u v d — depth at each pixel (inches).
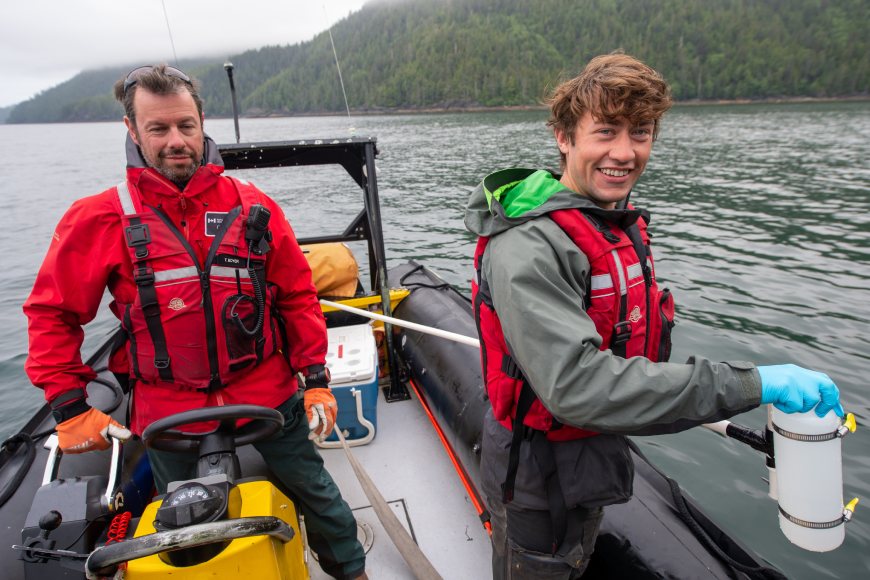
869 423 157.2
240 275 56.9
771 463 45.7
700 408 36.9
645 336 46.3
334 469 104.2
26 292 313.3
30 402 197.5
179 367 56.0
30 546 53.1
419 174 711.7
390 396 125.0
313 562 82.3
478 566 82.5
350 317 124.7
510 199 45.8
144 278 53.6
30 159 1341.0
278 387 62.9
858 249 326.3
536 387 39.2
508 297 40.0
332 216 451.8
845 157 764.0
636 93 40.6
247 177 714.8
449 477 100.9
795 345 205.3
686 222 411.5
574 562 49.8
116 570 42.4
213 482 45.1
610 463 47.3
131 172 54.0
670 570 63.1
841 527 42.7
